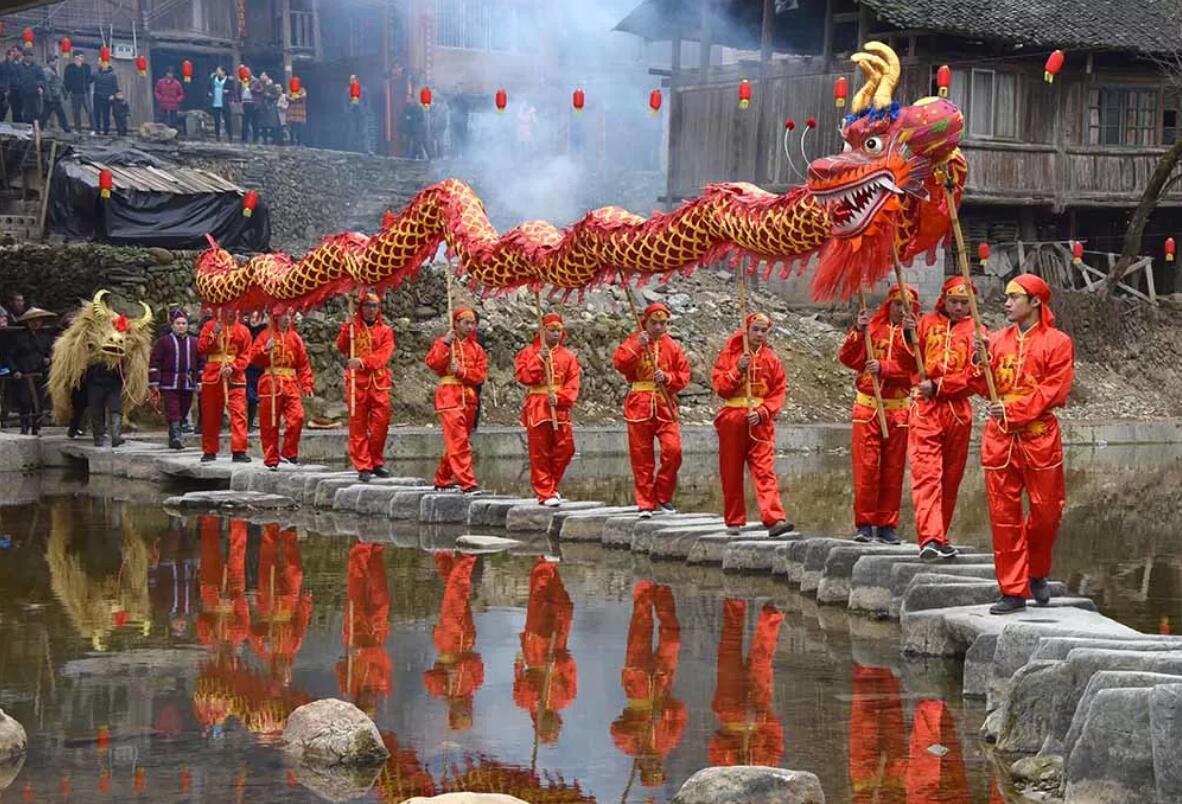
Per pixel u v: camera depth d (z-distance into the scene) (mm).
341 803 7480
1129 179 35156
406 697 9539
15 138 31594
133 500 19312
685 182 35281
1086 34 32906
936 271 32500
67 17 38281
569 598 12859
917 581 11172
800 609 12430
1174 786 7145
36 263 26641
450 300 17734
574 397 17109
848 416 29328
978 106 33406
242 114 38219
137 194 28891
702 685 9852
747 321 14414
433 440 25234
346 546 15680
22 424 24078
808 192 12391
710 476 23234
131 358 22453
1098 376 33188
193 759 8195
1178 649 8461
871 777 7918
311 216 37000
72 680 9883
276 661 10461
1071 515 18859
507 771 8016
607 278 15516
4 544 15484
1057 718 8156
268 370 20188
